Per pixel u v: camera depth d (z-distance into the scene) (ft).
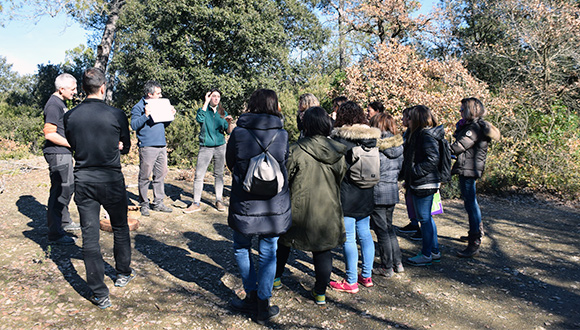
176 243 14.47
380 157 11.67
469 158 14.08
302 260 13.64
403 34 74.84
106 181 9.44
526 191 27.63
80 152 9.20
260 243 9.25
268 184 8.29
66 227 14.92
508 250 15.49
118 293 10.34
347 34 92.07
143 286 10.84
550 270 13.48
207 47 59.41
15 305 9.39
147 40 56.80
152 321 9.09
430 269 13.26
